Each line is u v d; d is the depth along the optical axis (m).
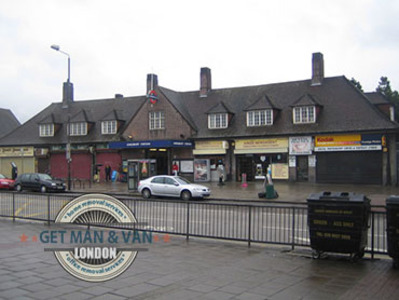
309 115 30.75
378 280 6.81
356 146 28.30
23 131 45.78
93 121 42.09
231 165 33.31
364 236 8.19
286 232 11.69
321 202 8.21
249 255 8.75
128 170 27.38
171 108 36.03
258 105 32.81
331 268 7.63
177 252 8.98
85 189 30.05
